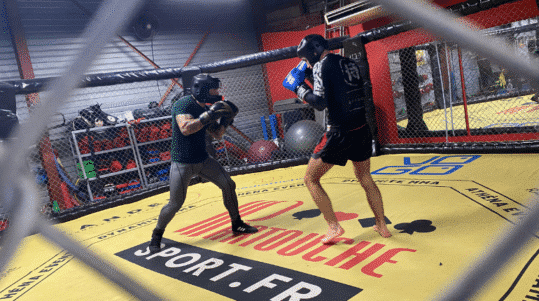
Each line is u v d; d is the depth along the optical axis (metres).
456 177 4.36
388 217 3.43
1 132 4.20
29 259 3.80
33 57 7.09
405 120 9.34
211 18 9.34
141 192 6.02
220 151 8.55
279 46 9.18
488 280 0.53
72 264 3.48
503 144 5.20
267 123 9.66
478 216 3.08
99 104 7.62
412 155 6.08
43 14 7.22
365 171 2.96
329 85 2.74
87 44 0.45
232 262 2.99
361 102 2.83
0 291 3.10
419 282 2.23
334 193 4.48
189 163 3.24
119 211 5.45
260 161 7.46
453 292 0.55
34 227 0.51
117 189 7.02
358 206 3.88
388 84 6.72
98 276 0.58
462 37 0.57
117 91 7.95
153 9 8.55
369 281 2.35
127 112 7.21
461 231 2.85
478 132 5.93
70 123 6.92
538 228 0.50
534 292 1.94
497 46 0.59
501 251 0.52
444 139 6.33
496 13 5.32
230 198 3.53
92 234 4.42
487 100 10.12
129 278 0.60
